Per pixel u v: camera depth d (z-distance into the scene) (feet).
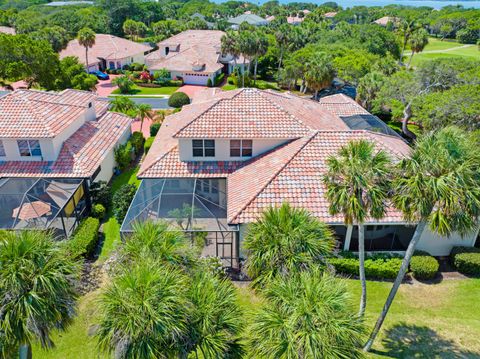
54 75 191.52
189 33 341.82
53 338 60.44
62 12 432.66
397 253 79.77
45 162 99.71
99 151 110.42
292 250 50.31
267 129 93.56
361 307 58.13
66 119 107.45
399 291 72.54
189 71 262.88
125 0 460.96
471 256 76.33
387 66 200.54
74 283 43.75
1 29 351.05
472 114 108.17
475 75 128.67
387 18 548.72
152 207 81.71
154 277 40.32
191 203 82.89
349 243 79.25
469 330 63.67
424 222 49.80
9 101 106.22
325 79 196.65
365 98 181.27
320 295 42.45
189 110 115.85
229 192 84.33
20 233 44.34
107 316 39.73
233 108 98.78
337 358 38.47
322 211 74.95
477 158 46.37
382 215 51.65
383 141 91.15
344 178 52.13
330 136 89.76
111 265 50.44
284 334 41.14
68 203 88.99
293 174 81.25
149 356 38.22
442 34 496.23
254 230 53.78
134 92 240.73
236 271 75.72
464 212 45.55
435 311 68.03
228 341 43.06
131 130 155.63
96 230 85.30
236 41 240.53
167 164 94.22
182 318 40.34
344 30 310.24
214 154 94.84
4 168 97.71
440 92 128.77
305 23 369.71
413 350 59.26
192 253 51.08
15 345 40.57
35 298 38.63
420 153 48.11
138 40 424.87
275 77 273.95
